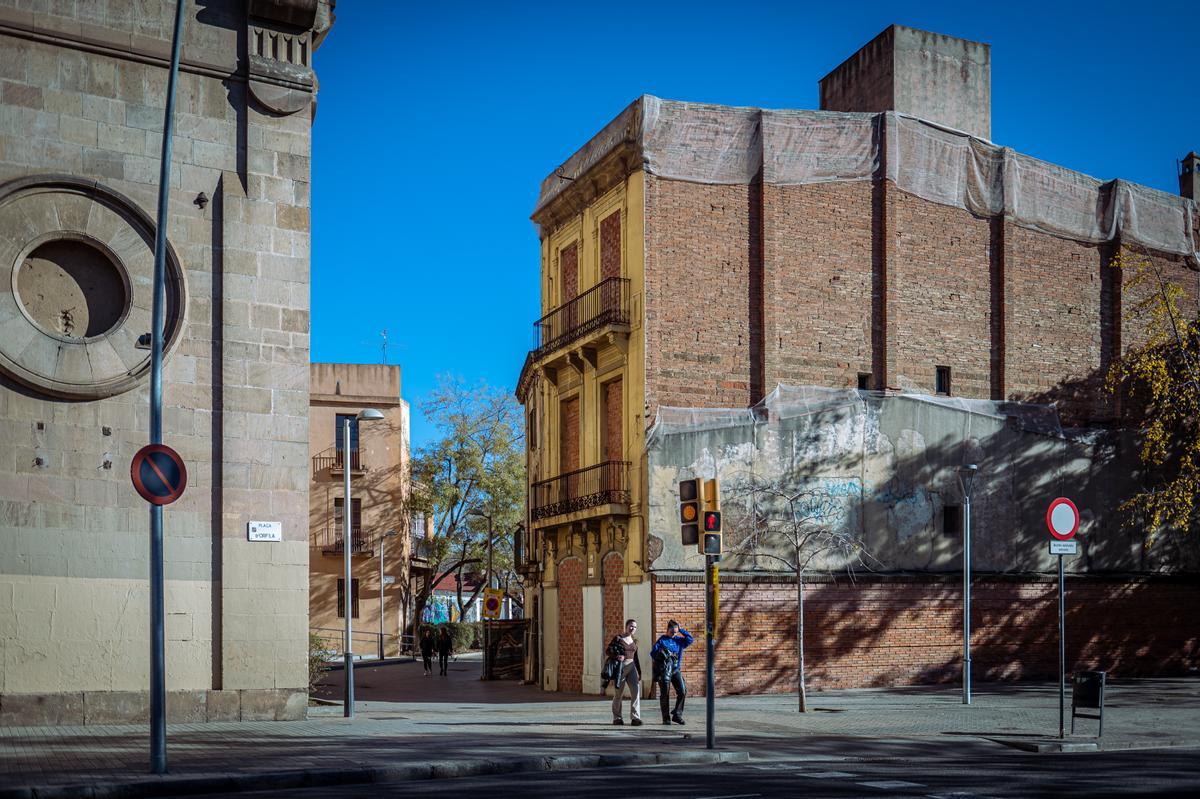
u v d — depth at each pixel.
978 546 29.08
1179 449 31.73
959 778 12.89
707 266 27.44
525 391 36.88
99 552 16.95
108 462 17.11
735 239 27.73
